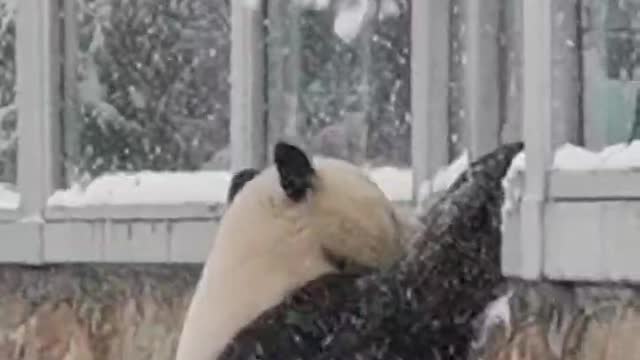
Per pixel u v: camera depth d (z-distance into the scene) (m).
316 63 12.50
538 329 10.25
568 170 10.01
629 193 9.62
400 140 11.97
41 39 14.16
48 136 14.04
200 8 13.38
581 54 10.39
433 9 11.38
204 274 5.32
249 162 12.69
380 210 5.36
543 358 10.21
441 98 11.38
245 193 5.41
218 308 5.14
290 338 4.94
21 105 14.16
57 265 13.91
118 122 13.88
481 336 5.00
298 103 12.59
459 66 11.37
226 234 5.32
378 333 4.89
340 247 5.24
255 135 12.72
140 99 13.79
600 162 9.91
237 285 5.15
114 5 13.99
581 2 10.41
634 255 9.53
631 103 10.23
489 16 10.98
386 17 12.08
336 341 4.91
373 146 12.13
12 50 14.67
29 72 14.16
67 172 14.04
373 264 5.26
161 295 13.19
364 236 5.26
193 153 13.35
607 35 10.37
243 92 12.70
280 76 12.69
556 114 10.27
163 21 13.65
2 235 14.10
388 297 4.89
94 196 13.62
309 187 5.29
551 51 10.29
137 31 13.84
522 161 10.31
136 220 13.12
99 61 14.05
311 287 5.05
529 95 10.31
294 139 12.60
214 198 12.68
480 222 4.85
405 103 11.96
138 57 13.82
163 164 13.54
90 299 13.71
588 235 9.82
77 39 14.20
